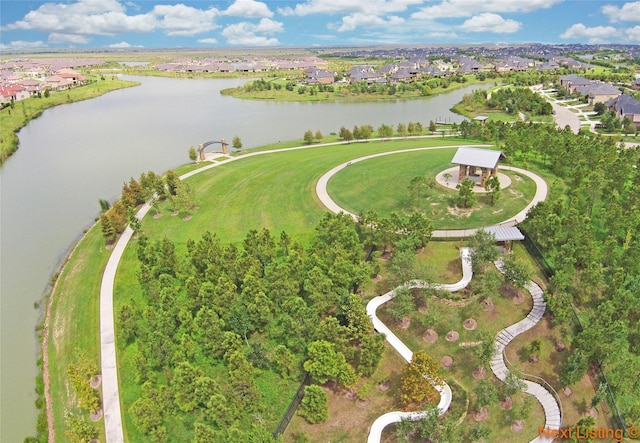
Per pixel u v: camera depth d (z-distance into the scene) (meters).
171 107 191.75
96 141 135.88
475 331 46.81
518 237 56.44
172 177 82.62
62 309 55.09
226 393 39.44
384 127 122.25
